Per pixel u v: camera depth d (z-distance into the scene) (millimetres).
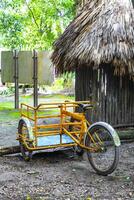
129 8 7117
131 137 6934
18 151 6012
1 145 6844
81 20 7645
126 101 7398
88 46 6809
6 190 4434
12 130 8297
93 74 7078
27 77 11305
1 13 15148
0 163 5582
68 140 5797
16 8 15602
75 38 7410
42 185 4613
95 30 6965
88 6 7914
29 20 16469
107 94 7184
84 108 5734
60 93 14938
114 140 4938
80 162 5668
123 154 6105
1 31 15398
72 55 7074
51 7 15852
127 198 4188
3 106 11898
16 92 11461
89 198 4180
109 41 6699
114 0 7297
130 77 6922
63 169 5305
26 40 16016
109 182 4730
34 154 6051
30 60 11211
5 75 11883
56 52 7879
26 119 5805
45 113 10180
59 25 15773
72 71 7629
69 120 6234
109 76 7188
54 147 5660
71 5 15172
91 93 7102
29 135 5586
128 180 4805
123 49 6605
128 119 7434
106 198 4188
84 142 5449
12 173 5082
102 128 5188
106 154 5559
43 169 5301
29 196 4242
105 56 6578
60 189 4473
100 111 7129
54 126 5762
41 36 16156
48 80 11000
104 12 7176
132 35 6789
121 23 6887
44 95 14406
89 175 5023
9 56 11641
